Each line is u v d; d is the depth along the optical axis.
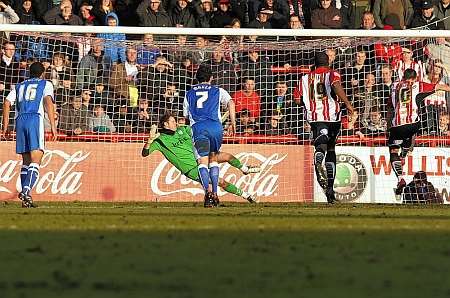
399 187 37.31
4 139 36.66
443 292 9.08
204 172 31.88
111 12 41.84
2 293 8.91
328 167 35.19
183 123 38.94
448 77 39.28
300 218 22.53
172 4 42.81
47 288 9.29
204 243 14.45
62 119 37.41
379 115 38.59
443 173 37.59
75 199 37.06
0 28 36.22
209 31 36.94
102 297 8.67
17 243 14.44
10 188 36.53
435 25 42.81
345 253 13.05
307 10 43.69
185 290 9.15
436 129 37.66
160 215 24.08
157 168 37.31
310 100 34.72
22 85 30.88
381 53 38.94
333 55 39.03
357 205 35.44
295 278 10.17
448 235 16.53
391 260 12.18
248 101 38.31
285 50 39.19
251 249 13.50
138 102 38.50
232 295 8.80
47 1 42.75
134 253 12.86
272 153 37.75
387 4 42.72
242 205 34.44
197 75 32.19
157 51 39.12
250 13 43.34
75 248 13.57
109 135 37.53
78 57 38.47
